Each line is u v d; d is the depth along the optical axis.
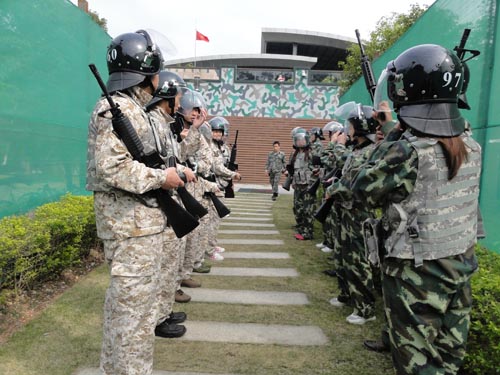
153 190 2.15
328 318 3.48
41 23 4.61
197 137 3.55
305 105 21.28
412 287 1.79
